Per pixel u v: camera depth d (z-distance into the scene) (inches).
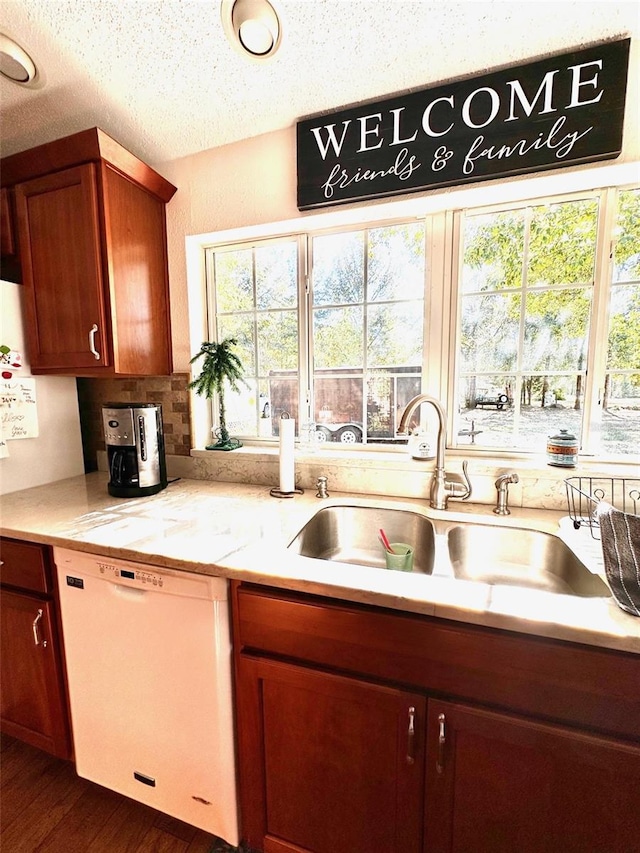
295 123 53.2
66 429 66.8
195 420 66.4
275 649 34.1
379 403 60.6
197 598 35.7
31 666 46.3
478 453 55.1
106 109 50.6
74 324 54.6
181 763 38.6
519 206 50.5
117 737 41.6
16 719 48.9
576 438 49.3
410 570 42.1
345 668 31.9
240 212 58.6
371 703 31.0
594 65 40.5
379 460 55.8
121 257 54.0
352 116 49.8
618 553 29.3
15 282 61.4
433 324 55.7
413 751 30.2
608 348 49.4
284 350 64.8
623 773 25.3
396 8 36.5
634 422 49.4
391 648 30.2
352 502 53.4
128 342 56.1
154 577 37.0
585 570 36.7
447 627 28.6
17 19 38.0
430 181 47.7
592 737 25.6
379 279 58.4
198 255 66.0
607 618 25.9
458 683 28.8
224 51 41.6
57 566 42.4
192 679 36.9
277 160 55.6
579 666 25.8
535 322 51.9
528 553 44.6
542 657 26.5
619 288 48.3
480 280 53.7
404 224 56.1
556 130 42.5
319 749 33.4
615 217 47.1
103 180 50.6
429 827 30.9
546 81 42.1
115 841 41.2
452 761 29.4
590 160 42.1
